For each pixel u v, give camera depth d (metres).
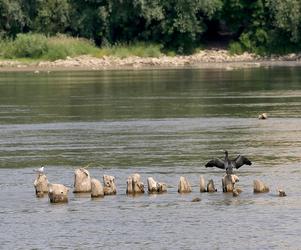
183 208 38.00
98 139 55.44
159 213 37.34
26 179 44.34
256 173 44.28
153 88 87.12
